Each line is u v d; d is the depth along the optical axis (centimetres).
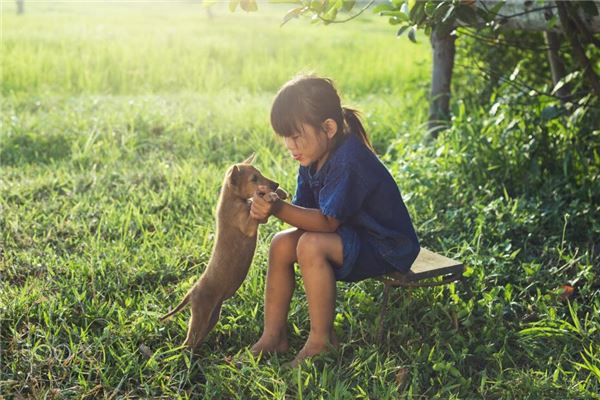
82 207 559
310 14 433
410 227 368
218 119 804
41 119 791
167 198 580
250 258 364
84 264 455
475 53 801
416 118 805
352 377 348
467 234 509
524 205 532
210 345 386
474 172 588
